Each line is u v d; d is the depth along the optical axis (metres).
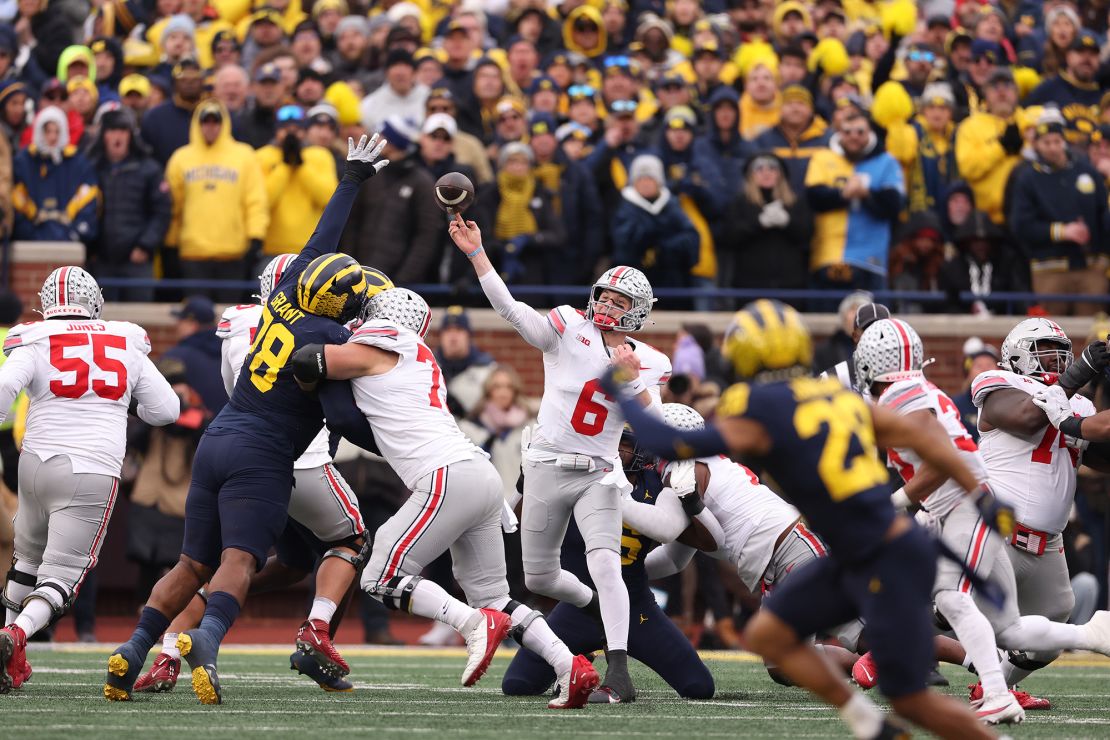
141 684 23.84
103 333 25.28
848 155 45.25
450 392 40.50
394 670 32.06
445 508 23.05
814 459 15.58
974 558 22.09
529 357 45.31
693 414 24.59
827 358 42.47
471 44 49.97
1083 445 24.81
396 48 47.56
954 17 59.88
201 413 38.88
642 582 25.50
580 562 26.66
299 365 22.27
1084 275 47.06
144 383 25.75
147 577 39.53
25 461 24.78
